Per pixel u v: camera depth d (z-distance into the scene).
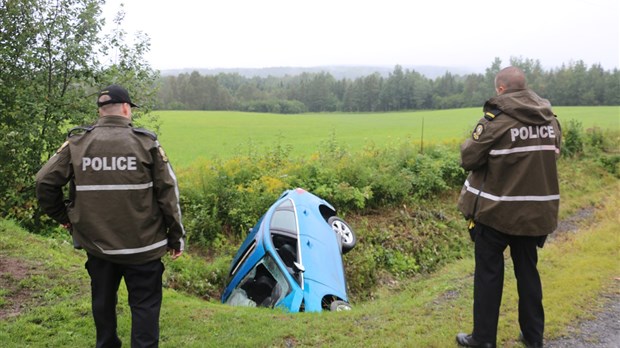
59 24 9.50
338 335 4.38
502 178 3.62
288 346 4.21
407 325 4.59
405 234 11.45
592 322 4.53
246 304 6.19
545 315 4.64
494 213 3.63
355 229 11.21
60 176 3.32
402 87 107.12
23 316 4.49
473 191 3.77
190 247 9.99
